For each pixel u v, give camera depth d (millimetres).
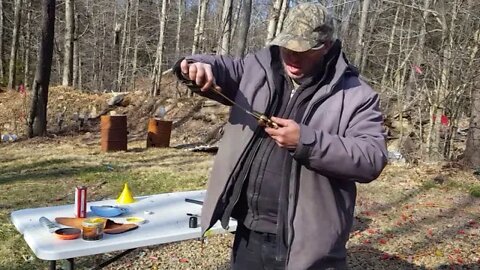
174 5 26359
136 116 12445
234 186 1886
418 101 10031
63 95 13266
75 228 2430
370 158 1555
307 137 1522
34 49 21750
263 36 18922
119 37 26281
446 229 4938
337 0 14367
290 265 1692
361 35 15102
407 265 4039
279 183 1809
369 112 1681
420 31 10320
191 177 6926
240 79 1923
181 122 11859
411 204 5832
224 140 1918
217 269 3797
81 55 26203
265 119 1575
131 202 3150
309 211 1677
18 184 6316
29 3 19672
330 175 1594
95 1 28141
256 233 1909
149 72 27031
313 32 1659
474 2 8625
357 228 4891
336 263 1709
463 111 10234
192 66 1753
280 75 1825
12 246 3984
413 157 8664
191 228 2600
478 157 7836
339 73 1707
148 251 4059
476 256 4266
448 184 6785
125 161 8203
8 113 12805
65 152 9047
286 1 10164
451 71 8602
